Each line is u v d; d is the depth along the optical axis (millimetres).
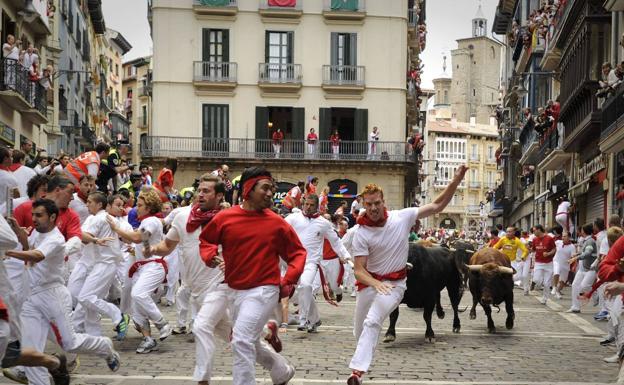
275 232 7105
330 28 43969
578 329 14227
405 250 8617
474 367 10000
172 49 43156
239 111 43469
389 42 44188
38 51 32375
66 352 8031
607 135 24250
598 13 27344
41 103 29328
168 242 8922
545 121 37906
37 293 7617
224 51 43469
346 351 10961
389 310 8422
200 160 42688
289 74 43656
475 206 125000
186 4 43219
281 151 43531
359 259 8516
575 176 34531
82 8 50719
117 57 89500
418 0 57438
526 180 54312
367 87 44062
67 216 8578
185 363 9805
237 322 6945
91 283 10242
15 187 10461
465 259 13461
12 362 6910
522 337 12867
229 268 7102
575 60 30109
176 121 43188
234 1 43281
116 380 8688
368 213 8484
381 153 43562
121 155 18969
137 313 10594
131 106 89312
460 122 132250
